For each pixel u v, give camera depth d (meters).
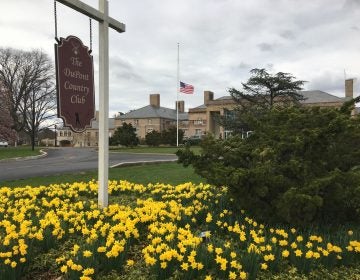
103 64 6.80
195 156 6.22
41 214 6.11
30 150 44.28
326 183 4.95
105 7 6.80
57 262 4.24
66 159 26.67
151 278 3.97
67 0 6.01
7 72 57.72
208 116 66.25
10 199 7.60
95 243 4.34
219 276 3.95
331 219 5.88
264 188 5.13
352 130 5.52
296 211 5.10
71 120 6.36
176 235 4.79
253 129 6.64
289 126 6.09
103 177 6.73
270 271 4.21
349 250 4.50
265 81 31.97
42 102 60.94
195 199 7.27
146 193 8.45
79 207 6.42
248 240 4.88
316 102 56.12
